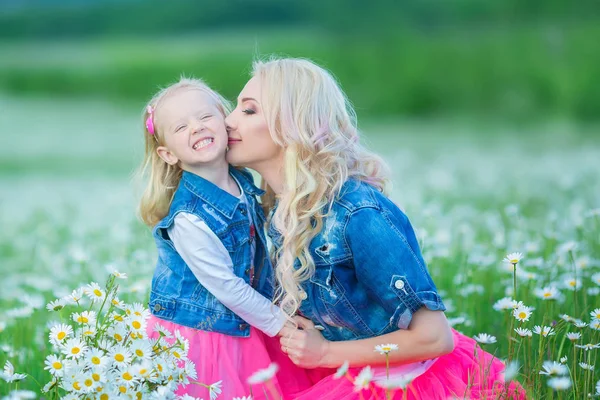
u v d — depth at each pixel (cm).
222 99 291
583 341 288
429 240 413
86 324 242
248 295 260
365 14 2644
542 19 2514
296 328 262
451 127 1778
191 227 263
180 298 266
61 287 411
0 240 678
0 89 2648
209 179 275
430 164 1064
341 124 278
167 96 277
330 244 259
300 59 284
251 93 274
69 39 3534
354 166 275
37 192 994
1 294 476
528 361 267
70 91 2617
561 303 333
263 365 264
